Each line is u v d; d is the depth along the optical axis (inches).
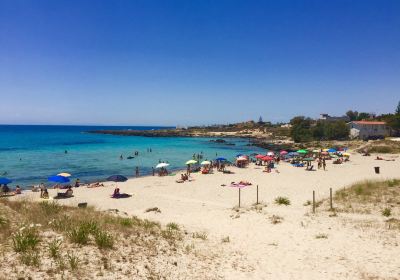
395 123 4089.6
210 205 1128.2
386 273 439.2
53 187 1561.3
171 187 1497.3
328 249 553.9
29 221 548.4
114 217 687.1
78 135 6865.2
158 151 3476.9
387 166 2153.1
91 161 2576.3
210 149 3782.0
